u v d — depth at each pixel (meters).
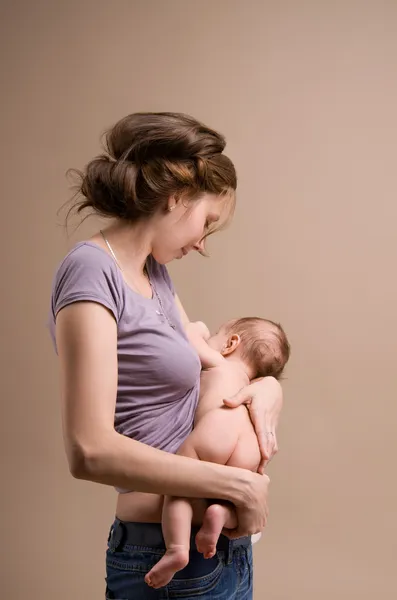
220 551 1.48
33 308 3.14
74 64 3.08
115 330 1.36
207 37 3.00
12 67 3.11
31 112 3.11
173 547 1.39
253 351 1.88
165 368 1.46
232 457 1.53
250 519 1.43
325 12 2.93
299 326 3.01
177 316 1.61
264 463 1.57
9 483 3.19
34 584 3.17
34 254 3.13
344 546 3.03
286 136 2.97
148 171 1.45
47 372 3.15
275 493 3.06
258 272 3.02
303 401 3.02
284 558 3.05
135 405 1.47
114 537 1.50
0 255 3.15
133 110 3.05
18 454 3.18
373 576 3.02
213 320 3.06
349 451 3.01
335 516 3.03
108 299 1.36
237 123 2.99
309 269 2.99
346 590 3.03
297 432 3.03
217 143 1.53
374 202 2.94
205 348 1.80
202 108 3.01
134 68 3.04
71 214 3.09
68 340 1.32
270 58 2.97
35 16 3.09
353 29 2.92
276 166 2.99
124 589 1.47
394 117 2.91
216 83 3.00
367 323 2.97
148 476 1.31
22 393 3.17
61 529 3.16
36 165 3.11
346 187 2.95
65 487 3.16
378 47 2.91
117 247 1.49
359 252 2.96
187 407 1.56
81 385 1.29
